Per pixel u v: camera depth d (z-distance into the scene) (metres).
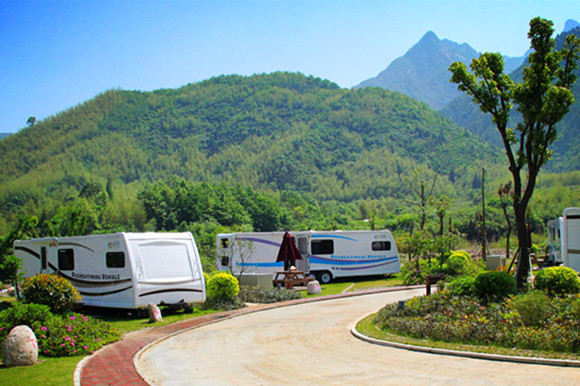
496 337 9.59
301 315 15.74
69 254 18.00
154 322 15.20
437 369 8.34
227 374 8.95
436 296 13.20
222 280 18.38
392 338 11.00
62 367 9.47
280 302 19.19
